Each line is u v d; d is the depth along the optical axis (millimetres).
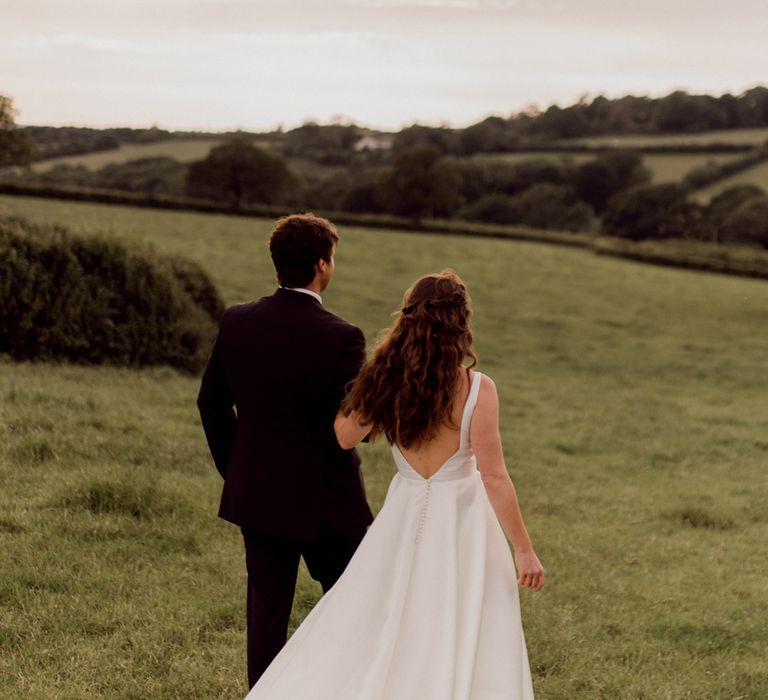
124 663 4043
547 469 10258
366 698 2789
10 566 5051
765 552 7312
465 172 94438
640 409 15422
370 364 3027
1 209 15391
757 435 13367
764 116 132125
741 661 4793
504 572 3037
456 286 3033
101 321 14539
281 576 3277
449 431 3016
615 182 93188
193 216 51875
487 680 2840
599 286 37500
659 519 8289
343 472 3312
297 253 3229
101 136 115688
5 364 13203
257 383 3186
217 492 7219
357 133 148250
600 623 5277
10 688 3707
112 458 7805
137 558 5492
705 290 38438
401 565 2996
